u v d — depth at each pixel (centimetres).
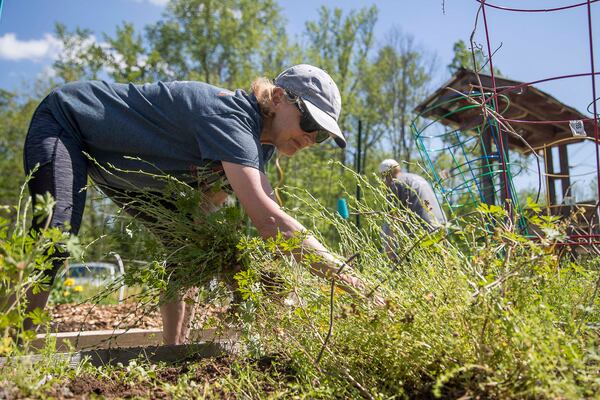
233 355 194
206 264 201
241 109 204
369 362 154
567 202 291
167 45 2053
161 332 289
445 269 146
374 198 185
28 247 129
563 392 102
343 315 142
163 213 213
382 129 2494
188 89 210
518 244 143
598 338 137
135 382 162
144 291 194
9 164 2345
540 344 111
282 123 218
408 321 130
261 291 177
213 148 195
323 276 170
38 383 138
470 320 128
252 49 2020
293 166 1368
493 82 214
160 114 207
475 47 212
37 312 137
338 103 224
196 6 2022
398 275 158
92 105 212
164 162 214
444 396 129
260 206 188
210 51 2050
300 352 157
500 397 116
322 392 137
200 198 211
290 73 220
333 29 2433
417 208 345
